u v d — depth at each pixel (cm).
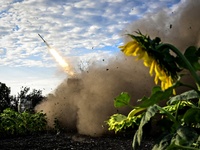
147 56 148
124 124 474
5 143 926
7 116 1158
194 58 164
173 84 149
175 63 151
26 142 941
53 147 836
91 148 809
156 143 163
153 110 160
